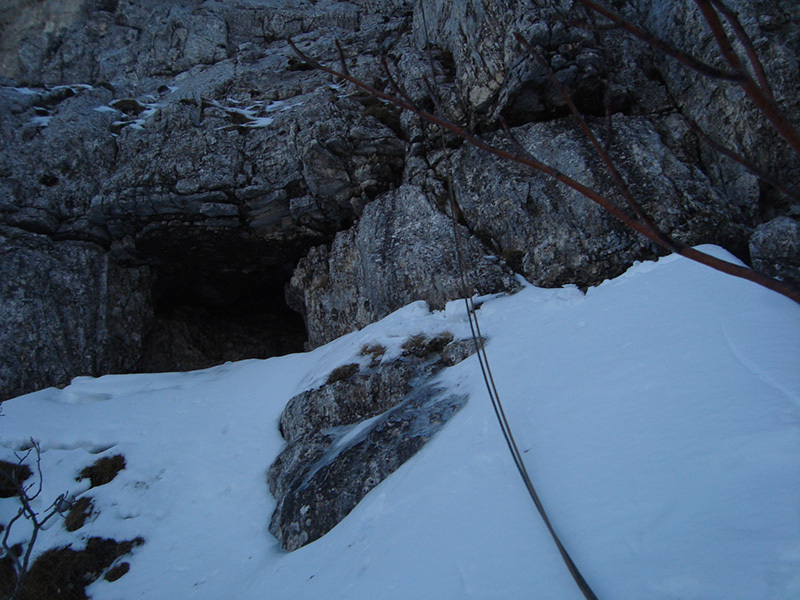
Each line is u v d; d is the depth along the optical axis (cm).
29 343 1130
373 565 380
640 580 239
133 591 611
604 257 869
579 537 288
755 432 305
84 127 1373
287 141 1252
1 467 813
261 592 487
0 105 1392
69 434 892
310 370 978
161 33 1819
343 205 1240
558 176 138
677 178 887
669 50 108
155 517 729
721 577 222
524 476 267
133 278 1340
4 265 1165
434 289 969
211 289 1504
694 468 299
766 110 108
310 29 1877
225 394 1032
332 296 1223
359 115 1207
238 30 1881
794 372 356
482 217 1007
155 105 1541
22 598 615
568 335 639
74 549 682
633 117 984
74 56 1755
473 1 1107
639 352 496
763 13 864
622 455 346
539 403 492
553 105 1030
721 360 413
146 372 1365
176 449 859
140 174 1241
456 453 486
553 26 960
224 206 1219
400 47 1538
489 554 312
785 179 843
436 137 1159
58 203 1264
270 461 781
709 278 618
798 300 116
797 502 242
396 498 481
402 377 759
